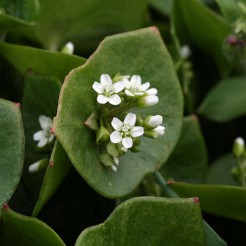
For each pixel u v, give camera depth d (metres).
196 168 0.17
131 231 0.14
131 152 0.16
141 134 0.15
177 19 0.19
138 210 0.14
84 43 0.18
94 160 0.15
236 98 0.18
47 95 0.16
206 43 0.19
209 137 0.19
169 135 0.16
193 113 0.19
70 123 0.14
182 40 0.19
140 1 0.18
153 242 0.15
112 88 0.15
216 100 0.18
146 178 0.16
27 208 0.16
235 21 0.18
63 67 0.16
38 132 0.16
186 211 0.15
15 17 0.17
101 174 0.15
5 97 0.17
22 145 0.14
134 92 0.15
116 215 0.14
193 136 0.17
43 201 0.15
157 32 0.16
